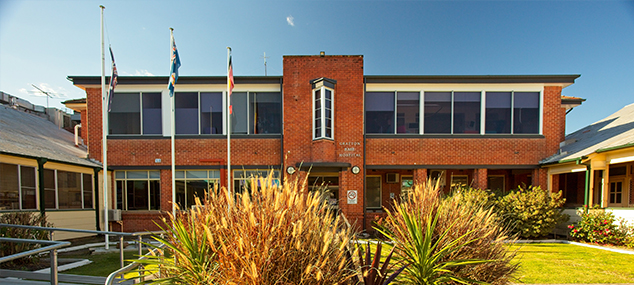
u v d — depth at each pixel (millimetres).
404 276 3451
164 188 12398
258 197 2863
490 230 3916
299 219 2672
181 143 12438
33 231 7664
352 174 12203
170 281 2775
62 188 10398
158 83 12578
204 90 12688
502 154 12516
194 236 2801
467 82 12570
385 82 12633
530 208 10344
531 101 12688
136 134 12531
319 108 12188
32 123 15375
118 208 12406
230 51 11016
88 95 12555
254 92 12805
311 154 12266
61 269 6793
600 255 8172
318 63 12430
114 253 8641
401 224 3863
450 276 3266
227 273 2471
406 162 12492
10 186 8664
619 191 12781
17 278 5215
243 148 12500
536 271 6656
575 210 10945
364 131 12500
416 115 12734
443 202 4035
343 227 3506
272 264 2406
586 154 10328
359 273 2844
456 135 12516
